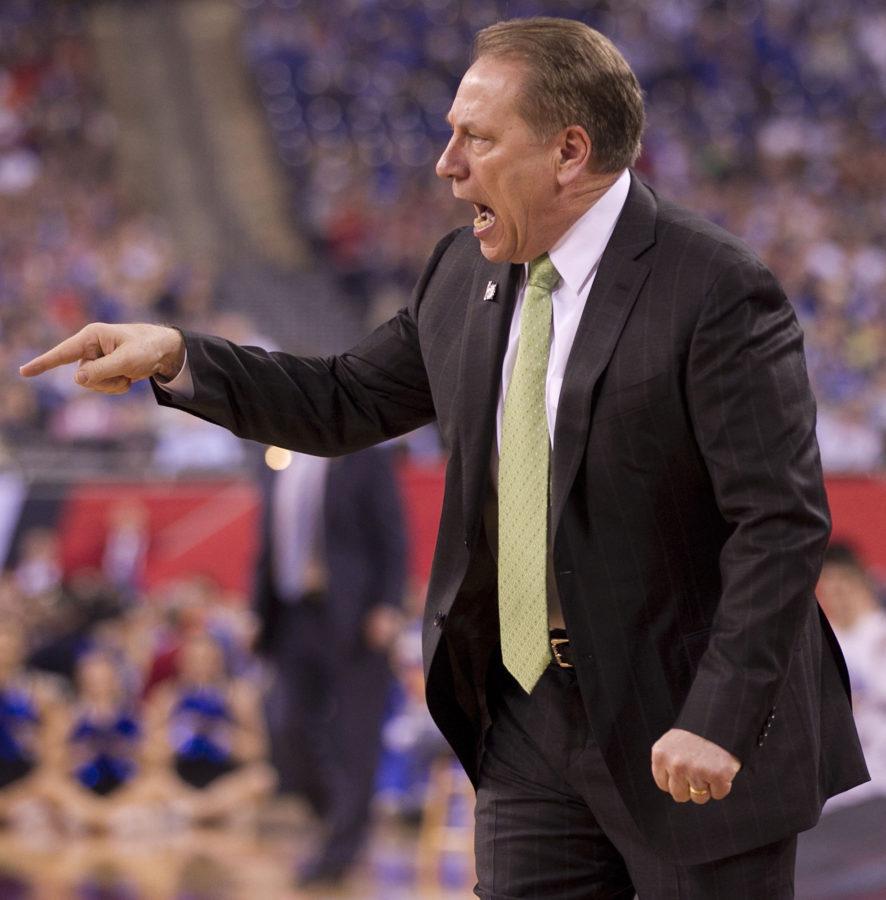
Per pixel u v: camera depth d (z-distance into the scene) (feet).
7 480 80.18
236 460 103.40
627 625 21.43
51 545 79.92
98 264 157.28
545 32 21.62
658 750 19.72
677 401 20.84
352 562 61.87
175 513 81.15
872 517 74.08
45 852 69.97
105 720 78.13
